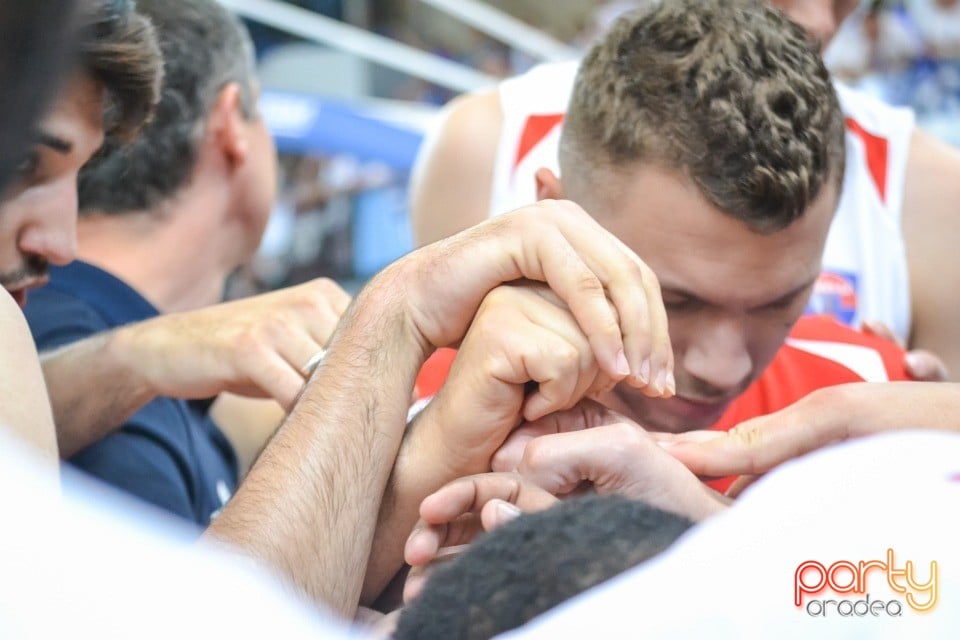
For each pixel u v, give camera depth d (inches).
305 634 18.1
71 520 16.7
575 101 46.4
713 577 17.5
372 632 27.5
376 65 130.5
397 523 35.5
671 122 40.3
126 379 47.4
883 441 20.6
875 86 132.8
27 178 38.4
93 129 40.1
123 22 39.4
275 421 76.9
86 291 53.5
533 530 20.4
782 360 54.7
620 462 33.1
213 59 56.7
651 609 17.1
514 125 68.8
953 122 130.6
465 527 33.6
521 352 33.6
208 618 17.0
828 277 64.9
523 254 34.6
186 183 56.8
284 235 118.4
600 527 20.1
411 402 37.9
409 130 103.3
